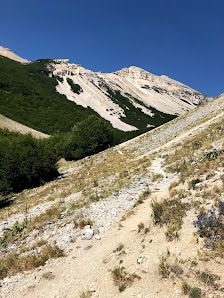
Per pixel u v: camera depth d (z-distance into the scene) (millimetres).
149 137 35750
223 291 3873
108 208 10203
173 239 5914
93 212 10008
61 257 7160
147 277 4930
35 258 7152
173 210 7148
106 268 5844
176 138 25688
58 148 44312
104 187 13992
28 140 26016
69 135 46125
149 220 7621
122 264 5750
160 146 25266
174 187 10109
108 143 44156
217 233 5441
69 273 6152
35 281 6086
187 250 5289
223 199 6840
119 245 6797
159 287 4527
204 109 36594
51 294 5406
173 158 16359
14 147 23594
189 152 15656
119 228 8117
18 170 21531
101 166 24359
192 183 9078
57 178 24328
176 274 4668
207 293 3955
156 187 11383
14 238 9367
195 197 7699
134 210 9281
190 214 6797
